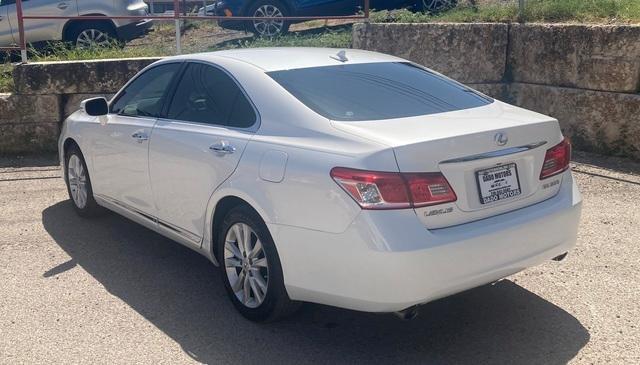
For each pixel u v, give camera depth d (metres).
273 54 4.61
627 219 5.63
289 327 4.00
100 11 11.45
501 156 3.60
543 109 8.16
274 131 3.87
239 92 4.23
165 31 13.37
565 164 4.00
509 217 3.62
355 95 4.05
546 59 8.06
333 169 3.42
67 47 11.12
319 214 3.45
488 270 3.50
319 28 12.26
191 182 4.32
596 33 7.48
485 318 4.08
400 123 3.68
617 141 7.46
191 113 4.55
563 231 3.86
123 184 5.12
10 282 4.67
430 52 8.53
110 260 5.07
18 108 8.30
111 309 4.26
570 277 4.59
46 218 6.03
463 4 10.34
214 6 11.95
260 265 3.90
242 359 3.65
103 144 5.31
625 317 4.04
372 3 11.86
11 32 11.41
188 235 4.50
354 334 3.92
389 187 3.29
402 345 3.79
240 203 4.00
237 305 4.12
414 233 3.29
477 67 8.49
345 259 3.37
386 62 4.68
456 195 3.45
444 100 4.19
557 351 3.68
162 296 4.45
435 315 4.14
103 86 8.39
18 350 3.76
